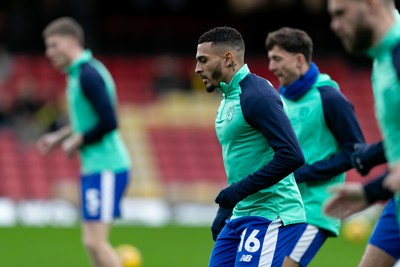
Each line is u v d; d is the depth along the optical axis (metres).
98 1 107.81
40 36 102.94
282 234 21.84
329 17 111.44
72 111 32.50
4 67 92.19
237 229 22.31
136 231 61.25
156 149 86.31
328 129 25.12
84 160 32.03
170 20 111.56
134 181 81.88
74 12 103.44
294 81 25.44
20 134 82.81
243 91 21.48
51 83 92.31
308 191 24.84
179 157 85.94
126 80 97.12
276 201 21.86
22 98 84.31
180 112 90.38
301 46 25.27
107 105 31.33
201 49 21.80
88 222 31.72
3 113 86.19
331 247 50.84
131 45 110.12
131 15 110.31
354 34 16.31
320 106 25.02
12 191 78.50
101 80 31.52
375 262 20.12
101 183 31.72
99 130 31.22
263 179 20.84
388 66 16.56
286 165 20.80
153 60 101.50
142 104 92.31
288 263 24.33
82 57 31.98
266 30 111.88
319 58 109.38
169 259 46.22
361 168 18.39
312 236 24.67
